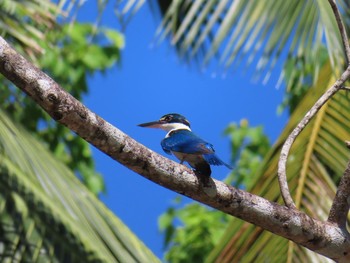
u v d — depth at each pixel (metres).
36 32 12.48
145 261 11.56
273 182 12.34
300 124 9.09
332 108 12.70
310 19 12.49
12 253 10.76
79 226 11.23
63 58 20.50
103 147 7.98
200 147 8.86
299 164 12.34
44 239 10.92
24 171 11.20
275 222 8.61
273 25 12.30
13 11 12.38
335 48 12.41
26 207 11.02
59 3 12.01
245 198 8.50
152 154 8.18
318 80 13.07
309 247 8.82
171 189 8.32
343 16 12.82
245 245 12.01
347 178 8.86
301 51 12.37
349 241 8.80
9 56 7.64
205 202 8.43
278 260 11.71
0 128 11.20
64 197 11.51
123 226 12.03
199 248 19.59
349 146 8.70
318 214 11.95
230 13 12.16
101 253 11.05
